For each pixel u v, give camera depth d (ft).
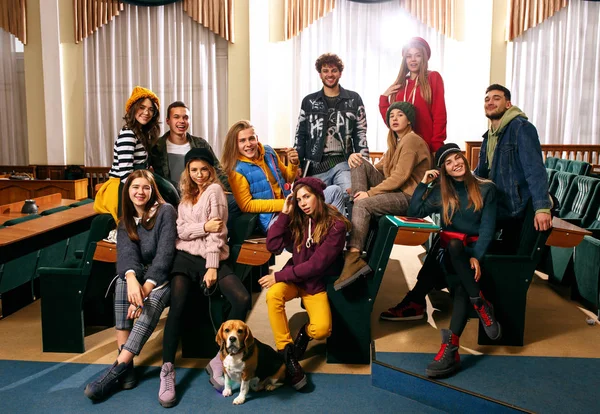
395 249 18.29
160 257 9.01
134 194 9.11
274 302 8.86
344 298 9.39
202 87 26.99
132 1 26.05
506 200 10.48
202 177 9.44
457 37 26.73
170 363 8.53
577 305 12.36
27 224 12.34
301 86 27.04
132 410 7.94
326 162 12.78
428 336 10.32
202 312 9.62
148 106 10.52
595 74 26.73
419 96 12.41
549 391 7.97
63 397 8.29
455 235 9.96
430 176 10.26
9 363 9.47
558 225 10.16
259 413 7.86
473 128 27.17
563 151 26.71
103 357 9.75
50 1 26.25
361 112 12.75
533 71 26.76
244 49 26.58
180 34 26.68
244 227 10.31
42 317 9.86
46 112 26.94
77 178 26.73
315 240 9.10
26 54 26.76
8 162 27.94
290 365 8.62
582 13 26.35
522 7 26.04
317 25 26.71
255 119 26.66
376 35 26.68
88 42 26.76
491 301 9.79
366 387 8.74
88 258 9.62
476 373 8.62
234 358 7.97
